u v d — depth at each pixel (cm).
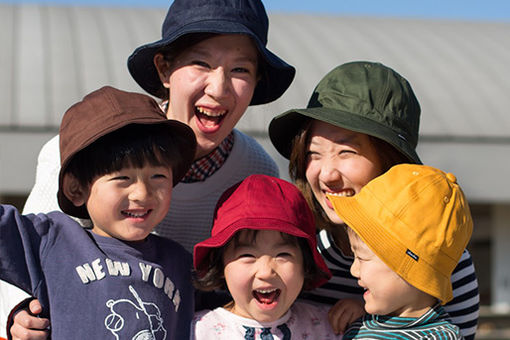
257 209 246
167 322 237
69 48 1221
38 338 220
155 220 239
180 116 267
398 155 249
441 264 228
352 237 240
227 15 259
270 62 264
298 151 259
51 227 233
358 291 274
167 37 262
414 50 1433
